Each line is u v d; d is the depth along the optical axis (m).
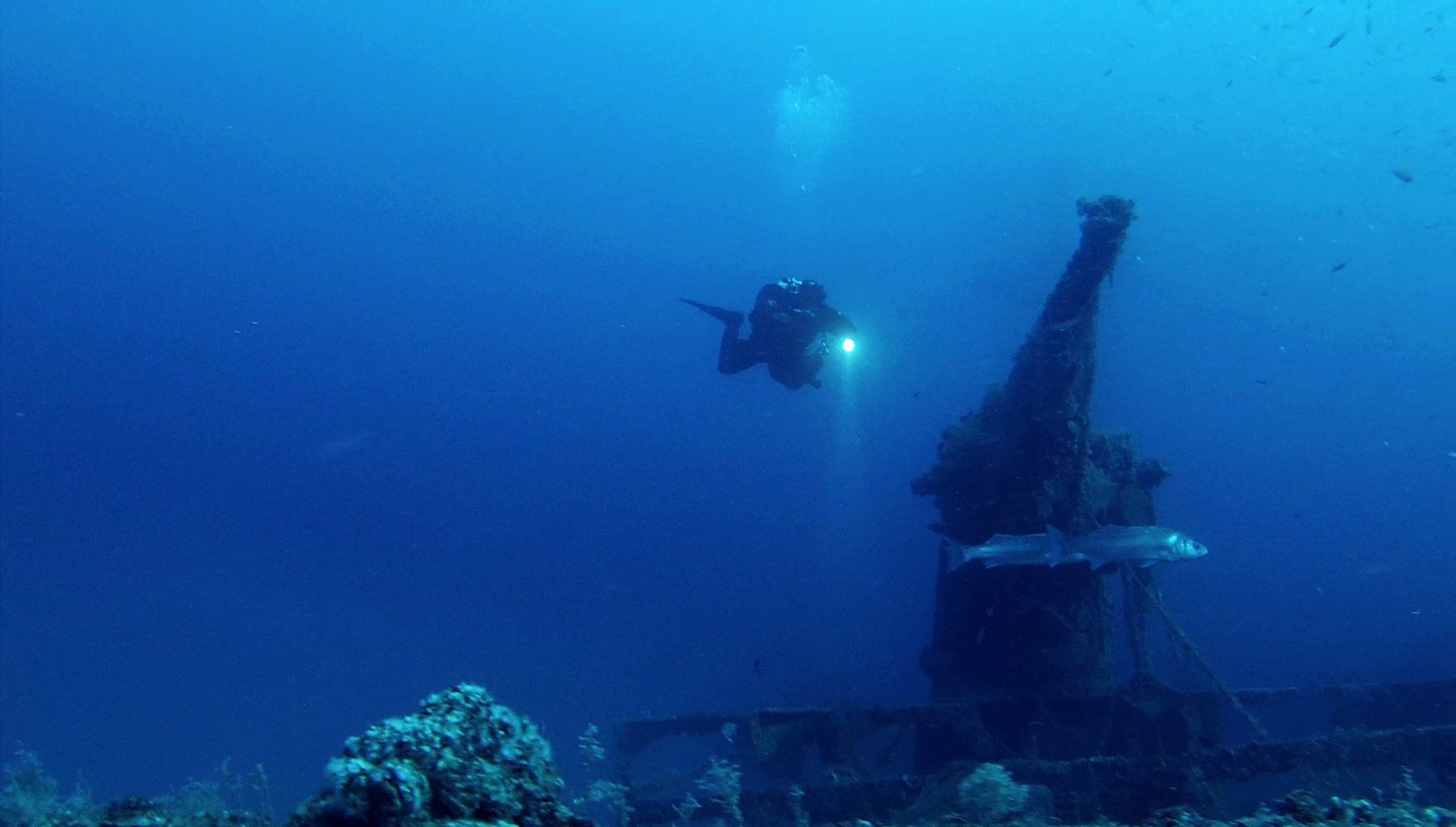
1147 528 8.27
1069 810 8.59
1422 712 11.90
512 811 2.73
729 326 12.34
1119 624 17.44
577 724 25.11
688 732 10.76
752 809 8.81
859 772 10.04
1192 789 8.76
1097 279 10.59
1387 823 3.97
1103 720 10.62
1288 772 9.05
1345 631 32.75
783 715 10.38
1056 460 10.78
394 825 2.40
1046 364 10.94
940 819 6.57
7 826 4.85
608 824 9.36
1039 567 10.81
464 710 3.00
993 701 10.59
